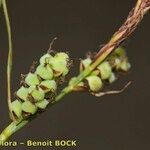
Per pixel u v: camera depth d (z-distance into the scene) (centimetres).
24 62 17
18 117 7
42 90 7
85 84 7
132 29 7
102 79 7
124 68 8
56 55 7
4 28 17
